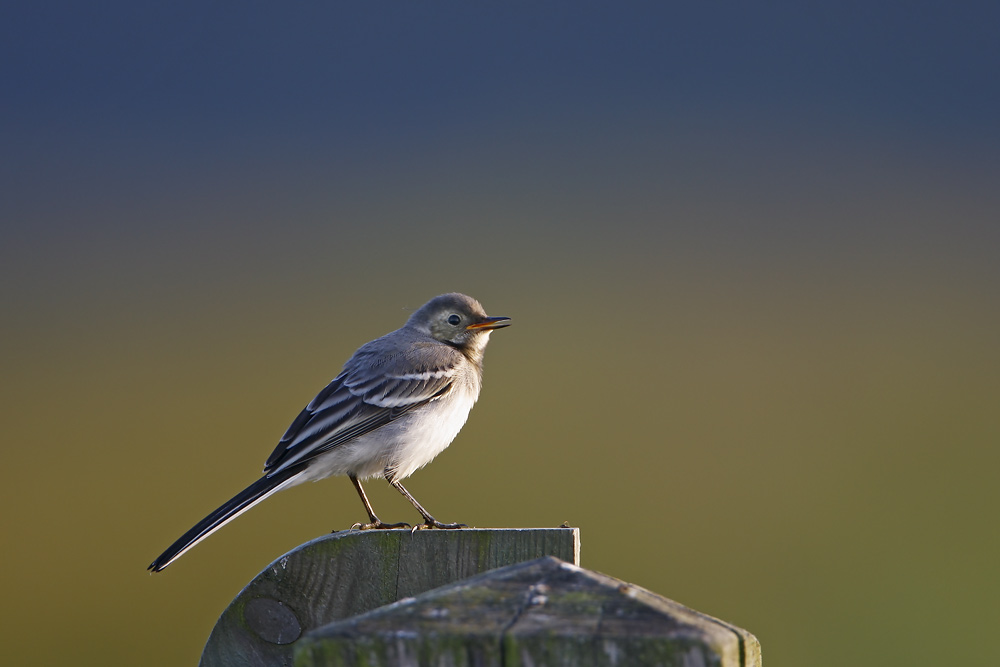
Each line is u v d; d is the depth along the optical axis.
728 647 5.13
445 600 5.47
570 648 5.03
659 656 5.00
